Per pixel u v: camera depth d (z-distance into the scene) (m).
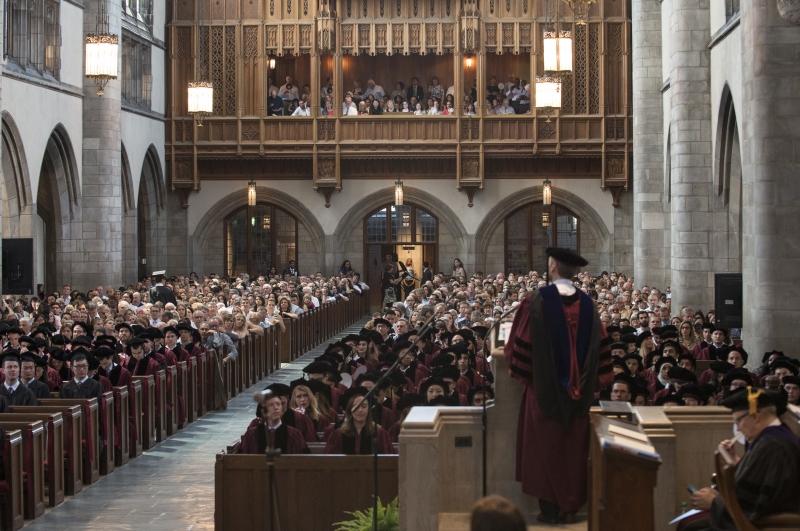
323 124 40.53
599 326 8.12
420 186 41.47
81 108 32.66
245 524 11.77
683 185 27.17
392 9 40.41
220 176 41.41
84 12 32.72
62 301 26.30
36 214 31.61
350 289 38.81
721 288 21.34
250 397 24.03
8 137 28.06
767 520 7.07
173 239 41.31
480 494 8.74
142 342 19.33
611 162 40.28
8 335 18.02
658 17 35.03
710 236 27.05
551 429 8.14
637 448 7.19
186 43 40.59
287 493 11.73
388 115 40.50
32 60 29.86
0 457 13.07
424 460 8.20
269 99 41.25
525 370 8.12
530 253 41.81
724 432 8.89
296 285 35.59
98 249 32.72
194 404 21.33
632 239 40.84
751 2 18.80
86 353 17.00
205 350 22.39
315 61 40.38
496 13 40.28
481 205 41.34
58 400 15.53
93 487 15.59
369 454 11.88
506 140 40.31
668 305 26.88
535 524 8.26
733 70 24.42
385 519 9.88
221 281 36.56
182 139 40.62
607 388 13.00
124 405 17.23
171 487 15.54
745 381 13.09
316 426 13.65
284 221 42.09
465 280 37.66
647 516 7.08
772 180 18.64
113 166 33.19
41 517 13.89
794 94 18.56
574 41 40.19
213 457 17.73
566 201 41.09
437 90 41.91
